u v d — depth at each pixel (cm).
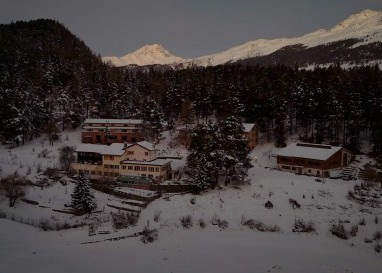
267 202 6738
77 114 12062
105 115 13075
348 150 9175
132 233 5300
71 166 8844
